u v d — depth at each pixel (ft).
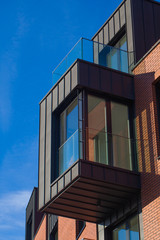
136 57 63.21
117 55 62.85
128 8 67.87
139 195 54.08
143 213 52.47
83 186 53.67
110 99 58.54
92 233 62.44
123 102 59.21
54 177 58.95
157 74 56.95
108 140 55.36
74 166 53.01
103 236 58.90
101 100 57.82
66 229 75.72
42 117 65.16
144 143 55.42
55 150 60.59
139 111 57.88
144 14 67.67
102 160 53.88
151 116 55.88
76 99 59.11
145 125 56.29
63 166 57.57
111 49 62.64
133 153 55.83
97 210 58.54
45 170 60.59
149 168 53.52
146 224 51.57
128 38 65.82
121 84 59.52
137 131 57.11
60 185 55.47
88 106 56.54
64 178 54.75
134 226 54.65
